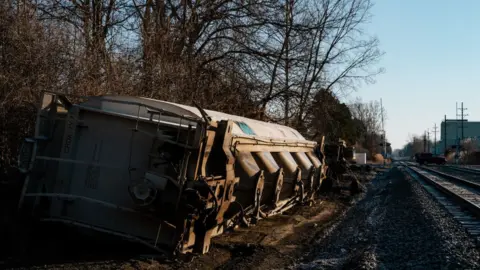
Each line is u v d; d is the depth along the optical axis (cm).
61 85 1211
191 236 761
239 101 1922
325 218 1445
